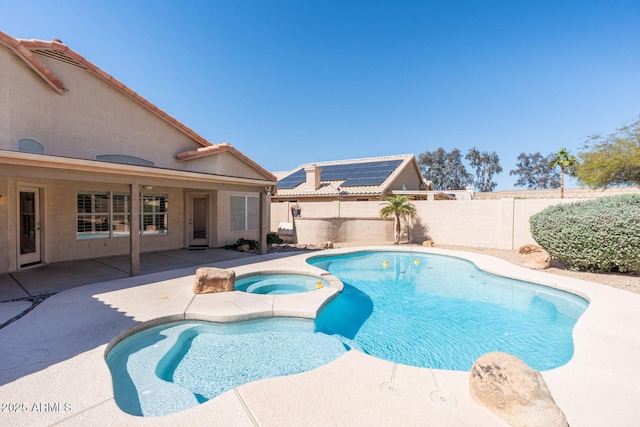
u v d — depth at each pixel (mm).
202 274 8148
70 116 11305
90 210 12648
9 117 9453
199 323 6672
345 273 13039
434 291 10438
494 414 3461
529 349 6277
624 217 9617
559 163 37656
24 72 9883
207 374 5051
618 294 8242
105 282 9086
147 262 12406
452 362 5824
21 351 4840
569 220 10727
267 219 20156
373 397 3799
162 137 14734
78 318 6250
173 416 3410
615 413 3592
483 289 10688
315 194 26719
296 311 6961
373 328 7375
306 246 18594
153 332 6254
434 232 19703
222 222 16656
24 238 10672
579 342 5477
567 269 11430
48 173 7781
